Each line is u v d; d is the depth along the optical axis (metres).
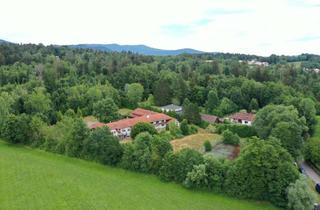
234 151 74.56
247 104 134.88
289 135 73.81
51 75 146.38
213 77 160.62
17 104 110.44
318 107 132.38
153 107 133.50
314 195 52.50
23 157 73.88
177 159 62.06
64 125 82.00
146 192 57.34
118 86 157.88
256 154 55.31
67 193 55.22
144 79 157.12
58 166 68.81
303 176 55.16
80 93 131.62
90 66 180.75
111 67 180.00
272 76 171.38
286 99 119.75
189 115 112.19
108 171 67.06
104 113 113.19
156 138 66.62
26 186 57.28
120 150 69.44
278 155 56.06
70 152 75.12
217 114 126.12
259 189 55.06
